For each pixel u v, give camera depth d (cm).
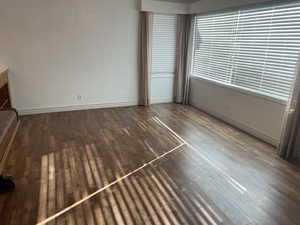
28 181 245
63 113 466
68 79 466
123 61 502
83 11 443
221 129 406
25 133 365
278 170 278
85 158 296
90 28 456
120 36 484
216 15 449
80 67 469
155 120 444
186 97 555
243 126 402
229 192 235
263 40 354
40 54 432
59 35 437
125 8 473
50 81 452
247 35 382
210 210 210
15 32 407
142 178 257
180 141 354
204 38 493
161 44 531
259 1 340
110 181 249
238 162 295
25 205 210
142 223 194
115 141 347
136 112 489
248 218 201
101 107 509
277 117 337
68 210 206
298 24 302
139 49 507
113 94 513
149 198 225
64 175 258
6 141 238
